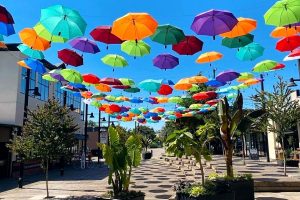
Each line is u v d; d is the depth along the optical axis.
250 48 8.58
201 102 21.56
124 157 9.59
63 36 6.74
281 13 5.95
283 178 13.22
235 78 11.30
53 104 14.88
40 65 10.26
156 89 11.70
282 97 15.70
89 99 17.27
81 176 23.14
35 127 14.04
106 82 11.58
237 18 6.62
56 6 6.40
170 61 8.91
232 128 11.09
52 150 13.79
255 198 10.96
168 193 13.70
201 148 9.56
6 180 21.14
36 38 7.38
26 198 13.76
